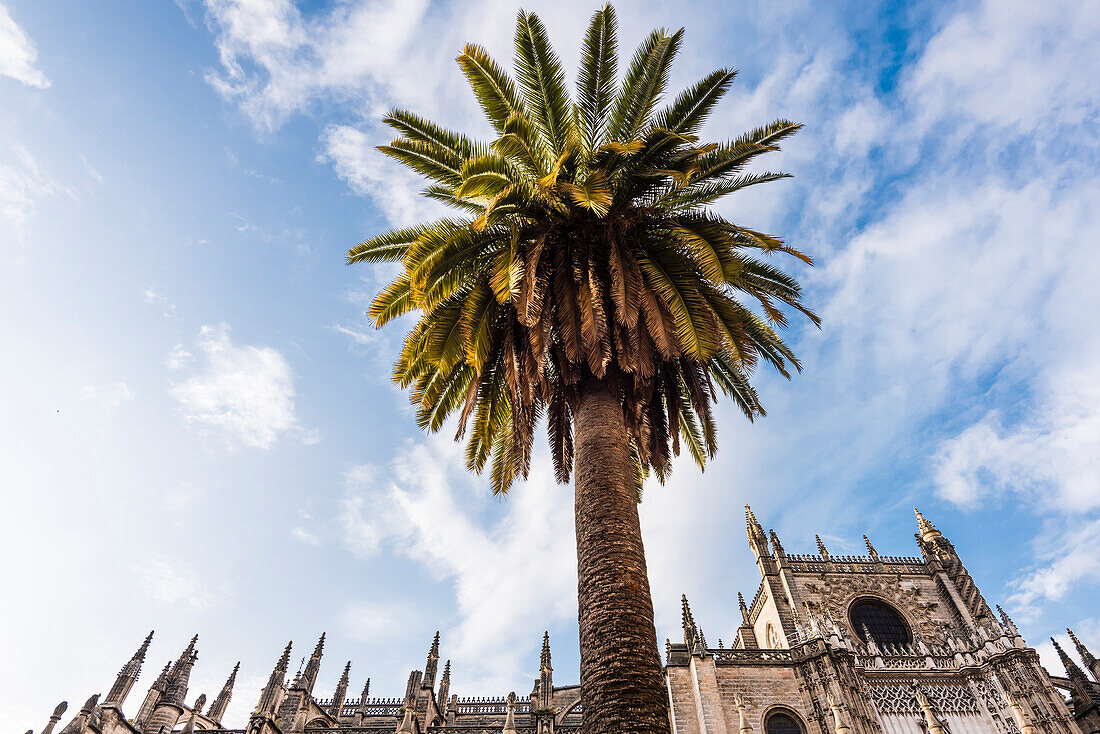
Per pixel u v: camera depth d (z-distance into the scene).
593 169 18.03
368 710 53.94
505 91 19.12
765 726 36.62
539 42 19.44
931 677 39.81
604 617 13.84
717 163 18.81
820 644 38.69
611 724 12.51
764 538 51.56
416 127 19.09
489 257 19.34
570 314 16.91
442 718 51.28
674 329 17.56
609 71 19.44
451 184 19.69
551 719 43.72
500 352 20.22
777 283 21.53
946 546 49.69
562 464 20.78
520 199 17.52
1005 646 39.59
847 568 49.06
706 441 21.27
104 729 43.19
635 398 18.77
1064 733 35.72
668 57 19.47
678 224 17.88
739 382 24.06
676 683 38.62
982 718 38.25
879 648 44.22
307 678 48.66
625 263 17.25
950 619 45.59
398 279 19.25
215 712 56.09
